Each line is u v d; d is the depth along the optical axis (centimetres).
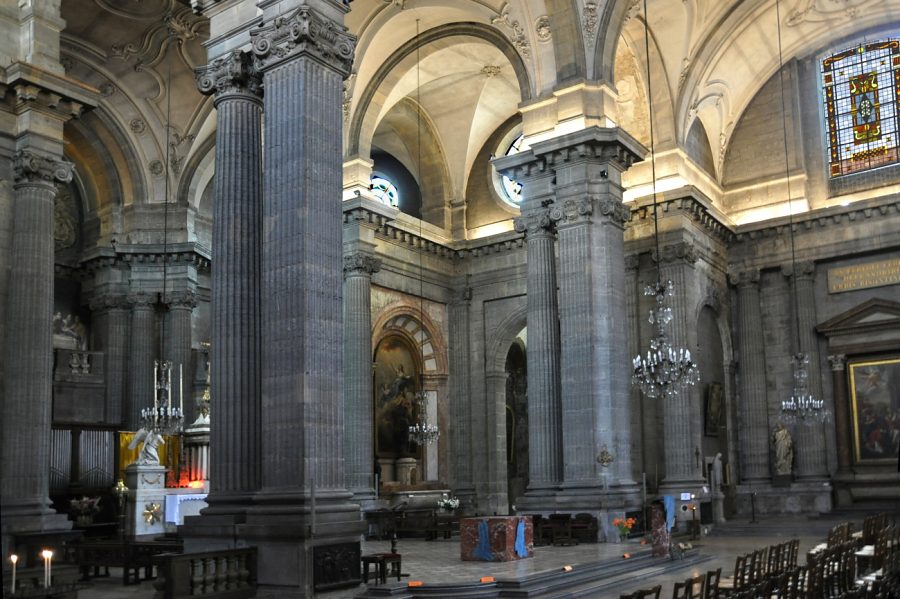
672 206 2431
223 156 1268
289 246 1141
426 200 3031
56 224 2627
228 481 1179
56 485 2277
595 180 1964
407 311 2792
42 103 1512
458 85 2816
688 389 2327
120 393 2495
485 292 2934
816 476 2562
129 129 2575
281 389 1118
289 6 1192
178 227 2591
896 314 2478
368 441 2388
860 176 2647
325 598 1066
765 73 2784
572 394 1903
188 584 1011
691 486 2272
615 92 2062
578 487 1866
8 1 1528
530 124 2083
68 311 2609
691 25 2397
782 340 2683
